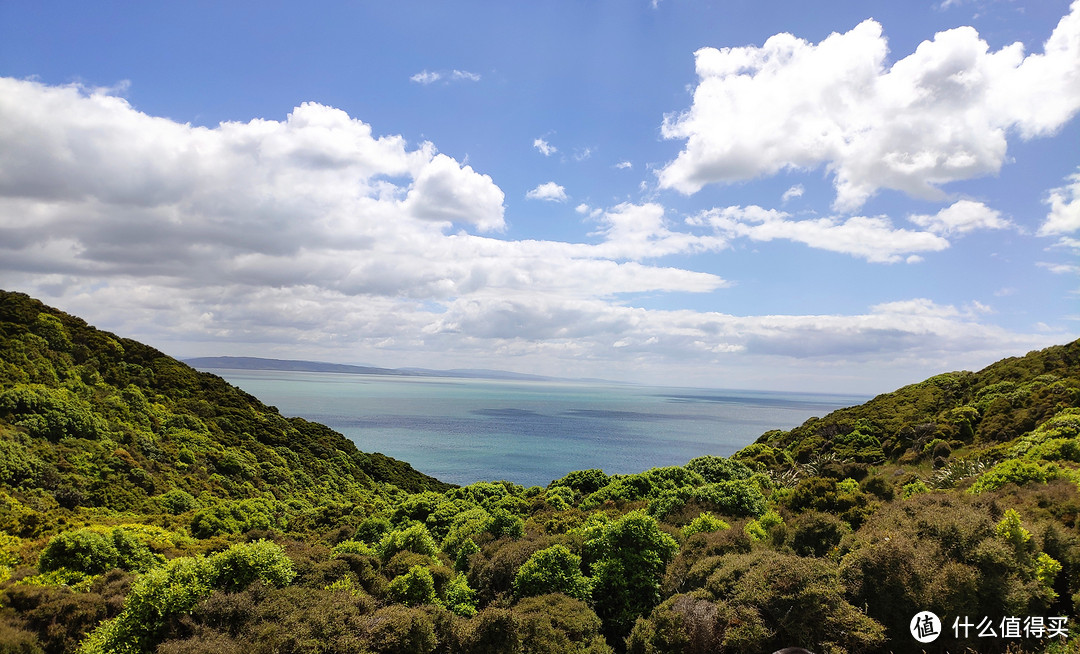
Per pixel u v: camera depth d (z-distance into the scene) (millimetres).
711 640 10438
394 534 18172
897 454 45906
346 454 69938
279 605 12016
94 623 13289
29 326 51750
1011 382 48219
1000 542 11102
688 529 17922
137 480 38000
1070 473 19125
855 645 9977
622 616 13336
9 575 17250
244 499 42625
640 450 151125
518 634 11594
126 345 63156
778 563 11445
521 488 37062
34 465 33125
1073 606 10695
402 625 11305
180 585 12070
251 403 68875
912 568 10836
